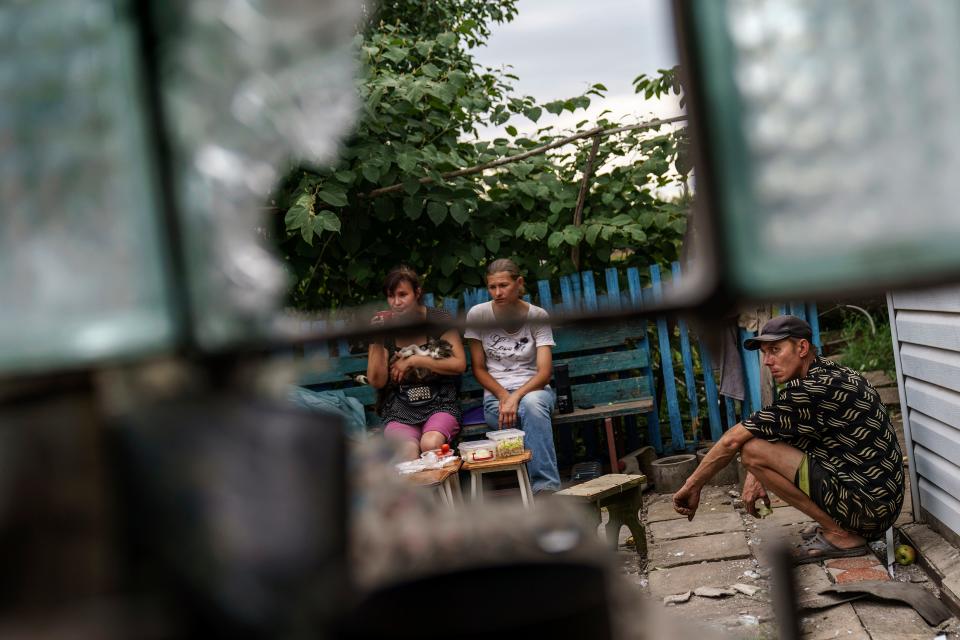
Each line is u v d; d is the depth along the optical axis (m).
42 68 0.44
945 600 3.55
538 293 6.31
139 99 0.45
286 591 0.41
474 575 0.47
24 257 0.44
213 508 0.41
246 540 0.41
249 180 0.48
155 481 0.42
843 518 4.00
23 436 0.42
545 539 0.52
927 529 4.23
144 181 0.45
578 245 6.27
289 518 0.42
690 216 0.44
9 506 0.41
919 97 0.44
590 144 6.32
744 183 0.43
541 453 5.41
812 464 4.08
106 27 0.44
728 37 0.43
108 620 0.39
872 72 0.44
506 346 5.59
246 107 0.48
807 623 3.50
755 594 3.81
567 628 0.46
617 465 5.80
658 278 6.05
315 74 0.50
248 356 0.47
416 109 6.03
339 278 6.19
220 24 0.47
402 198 6.22
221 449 0.42
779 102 0.43
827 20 0.44
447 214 6.29
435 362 5.36
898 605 3.54
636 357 6.14
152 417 0.43
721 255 0.43
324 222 5.40
